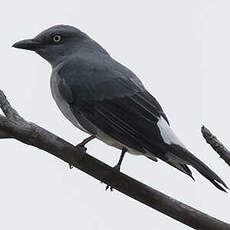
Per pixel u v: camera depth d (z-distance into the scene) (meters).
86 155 9.39
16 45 13.21
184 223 9.04
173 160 10.16
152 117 11.09
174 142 10.11
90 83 11.93
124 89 11.70
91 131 11.59
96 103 11.71
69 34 13.09
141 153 10.95
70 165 9.85
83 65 12.30
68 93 12.02
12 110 8.99
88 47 13.01
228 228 8.84
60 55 13.06
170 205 9.08
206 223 8.88
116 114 11.41
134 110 11.34
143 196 9.22
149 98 11.62
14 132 8.91
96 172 9.41
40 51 13.20
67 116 12.35
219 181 9.21
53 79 12.60
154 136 10.47
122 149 11.20
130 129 10.96
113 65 12.38
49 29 13.17
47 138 9.11
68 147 9.23
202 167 9.47
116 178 9.40
